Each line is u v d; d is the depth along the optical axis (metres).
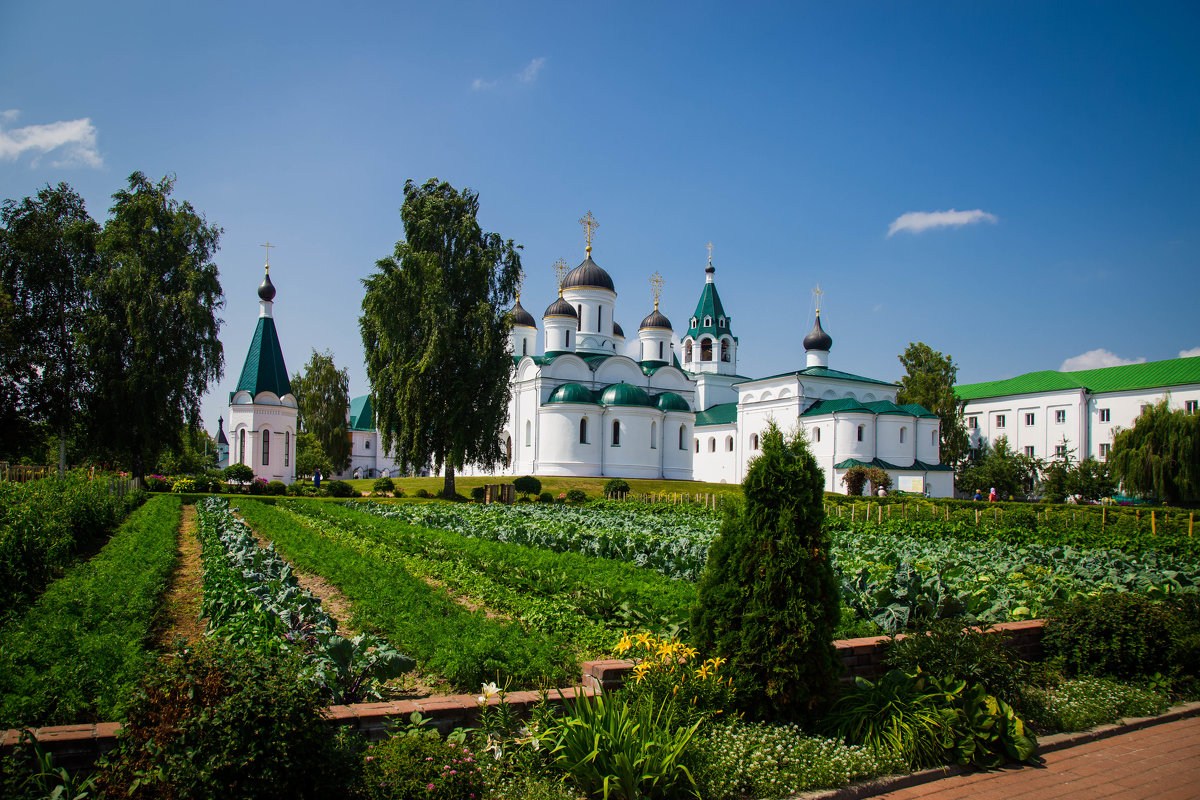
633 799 6.38
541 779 6.77
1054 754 8.27
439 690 9.62
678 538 22.89
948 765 7.82
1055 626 10.97
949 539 29.69
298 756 5.52
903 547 24.08
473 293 47.44
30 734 5.92
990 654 8.59
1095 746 8.55
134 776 5.38
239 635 9.45
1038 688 9.88
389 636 11.98
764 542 8.38
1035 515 35.84
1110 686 9.91
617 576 16.53
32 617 11.46
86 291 46.50
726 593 8.51
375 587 15.10
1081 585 15.75
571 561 18.69
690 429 71.62
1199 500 55.38
